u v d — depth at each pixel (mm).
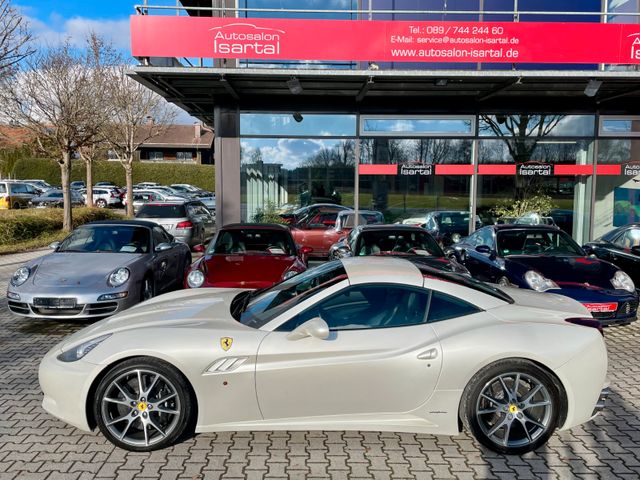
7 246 14727
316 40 9688
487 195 12383
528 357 3559
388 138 12234
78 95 15211
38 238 16250
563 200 12445
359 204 12336
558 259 7402
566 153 12352
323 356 3562
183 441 3783
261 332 3695
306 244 12117
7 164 46844
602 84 10477
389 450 3682
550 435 3615
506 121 12250
